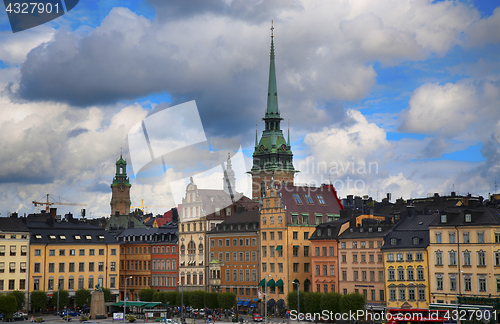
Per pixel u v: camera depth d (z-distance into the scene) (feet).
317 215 577.43
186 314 561.84
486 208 435.53
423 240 450.71
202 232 631.56
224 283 603.26
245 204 642.63
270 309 554.05
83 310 589.73
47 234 617.21
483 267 415.44
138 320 526.16
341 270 506.89
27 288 592.60
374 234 485.15
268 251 565.94
